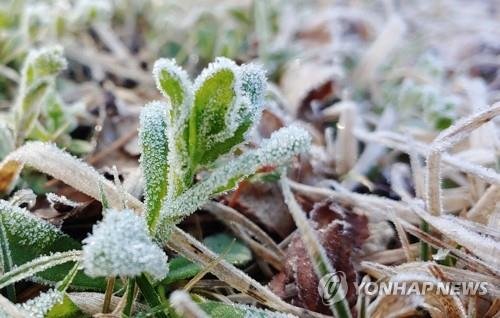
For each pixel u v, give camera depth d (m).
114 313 0.14
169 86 0.14
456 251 0.16
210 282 0.17
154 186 0.14
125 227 0.12
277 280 0.17
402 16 0.39
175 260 0.16
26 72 0.19
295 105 0.25
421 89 0.25
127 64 0.29
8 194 0.18
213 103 0.14
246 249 0.17
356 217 0.18
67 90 0.26
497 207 0.18
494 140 0.20
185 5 0.35
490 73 0.32
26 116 0.19
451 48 0.35
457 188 0.20
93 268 0.12
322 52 0.31
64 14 0.28
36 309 0.14
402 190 0.19
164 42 0.31
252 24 0.34
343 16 0.35
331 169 0.22
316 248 0.14
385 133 0.21
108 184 0.16
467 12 0.40
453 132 0.17
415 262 0.16
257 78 0.15
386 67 0.31
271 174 0.19
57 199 0.17
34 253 0.15
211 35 0.30
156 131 0.15
